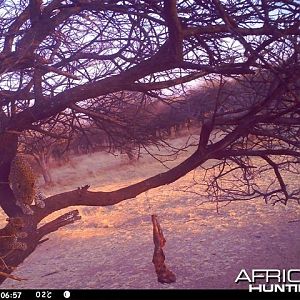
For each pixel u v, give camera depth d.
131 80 4.14
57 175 32.19
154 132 5.51
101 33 4.91
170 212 19.05
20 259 4.28
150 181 4.57
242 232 14.41
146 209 20.36
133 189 4.59
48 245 16.41
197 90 5.01
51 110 4.34
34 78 4.54
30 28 4.43
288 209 16.47
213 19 4.17
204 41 4.36
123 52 5.07
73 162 34.78
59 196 4.60
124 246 14.95
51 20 4.39
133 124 5.30
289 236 13.34
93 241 16.19
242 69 3.85
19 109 5.00
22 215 4.47
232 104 4.62
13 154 4.55
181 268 11.56
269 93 3.99
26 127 4.49
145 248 14.35
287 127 4.57
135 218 19.03
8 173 4.55
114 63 4.75
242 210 17.25
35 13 4.45
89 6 4.33
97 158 37.94
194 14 4.27
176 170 4.52
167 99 5.13
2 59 4.14
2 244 4.12
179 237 14.84
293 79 3.72
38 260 14.58
